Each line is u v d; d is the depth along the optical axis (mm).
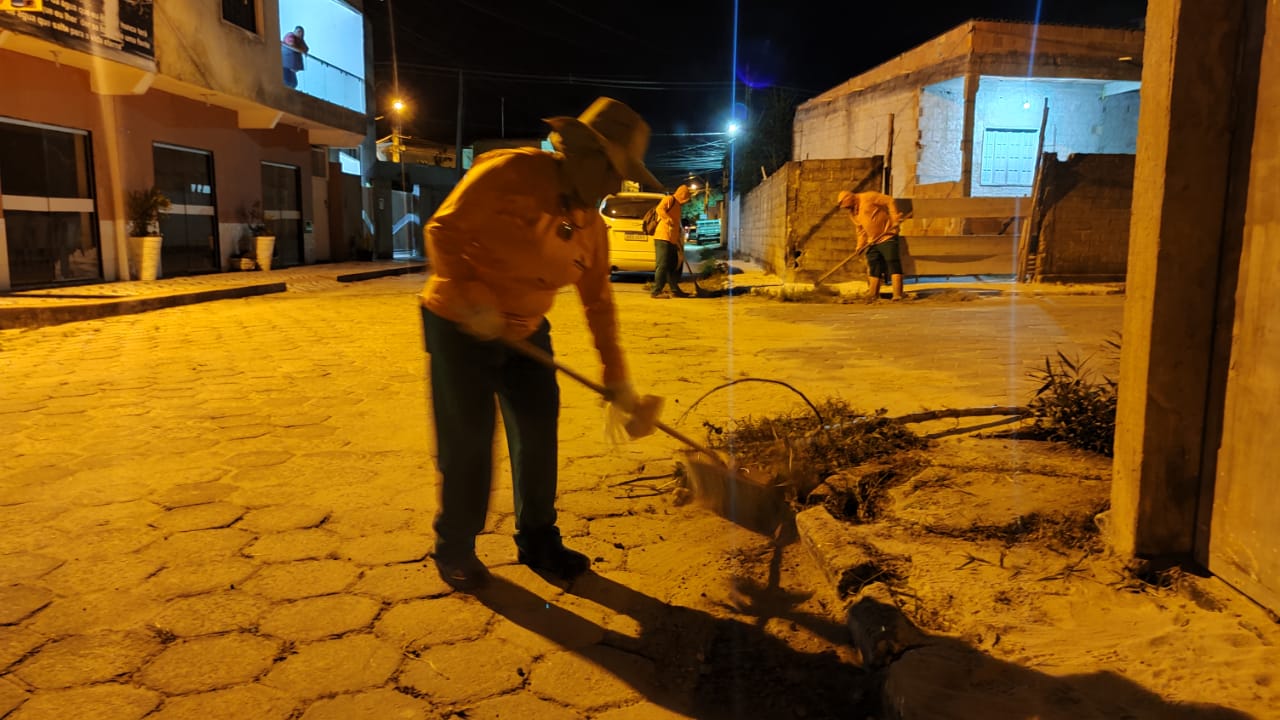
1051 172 13258
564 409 5332
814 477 3568
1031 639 2236
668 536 3262
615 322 2785
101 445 4359
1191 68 2336
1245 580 2377
